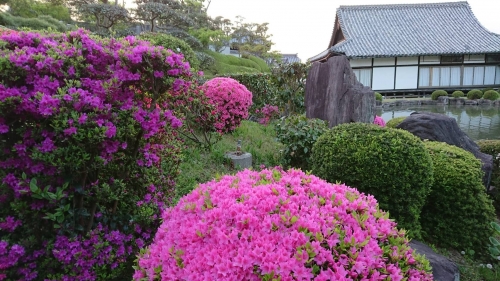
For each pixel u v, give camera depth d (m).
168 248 1.64
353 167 3.01
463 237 3.39
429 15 26.02
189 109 4.77
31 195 1.91
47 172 1.98
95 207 2.20
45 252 2.06
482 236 3.44
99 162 2.03
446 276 2.57
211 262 1.45
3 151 1.98
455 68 23.05
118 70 2.10
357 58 22.25
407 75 23.05
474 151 4.67
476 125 12.66
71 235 2.07
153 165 2.59
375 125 3.44
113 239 2.22
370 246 1.55
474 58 22.94
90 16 16.70
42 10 16.84
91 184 2.17
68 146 1.91
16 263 1.97
